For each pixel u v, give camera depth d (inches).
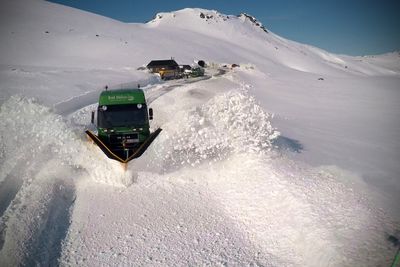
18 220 244.1
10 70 1092.5
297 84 1488.7
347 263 178.5
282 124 573.3
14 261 204.2
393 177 304.5
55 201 283.0
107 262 217.3
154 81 1385.3
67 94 791.7
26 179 313.7
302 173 304.2
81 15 4165.8
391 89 1330.0
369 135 514.0
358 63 7677.2
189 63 3085.6
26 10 3782.0
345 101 957.2
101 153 365.1
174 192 313.4
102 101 401.1
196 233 247.9
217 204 291.0
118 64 2234.3
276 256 215.6
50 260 218.1
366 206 237.5
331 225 215.3
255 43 6309.1
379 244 190.2
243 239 239.0
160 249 229.5
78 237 243.8
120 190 316.8
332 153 392.8
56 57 2367.1
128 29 4232.3
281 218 246.8
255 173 318.7
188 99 782.5
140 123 388.5
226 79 1380.4
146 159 376.8
